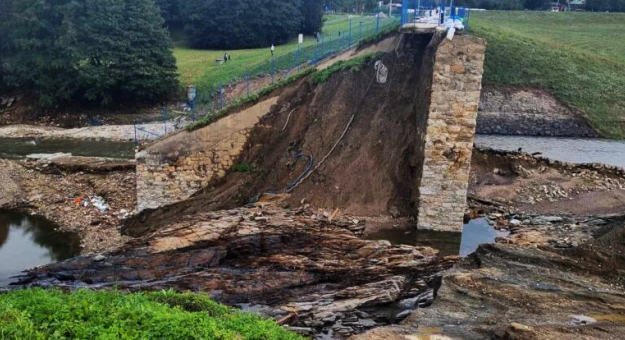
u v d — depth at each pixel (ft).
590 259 49.26
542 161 88.84
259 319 34.37
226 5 173.06
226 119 71.36
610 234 51.39
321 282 50.29
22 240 64.85
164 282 49.37
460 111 60.80
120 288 48.37
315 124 73.20
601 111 139.33
